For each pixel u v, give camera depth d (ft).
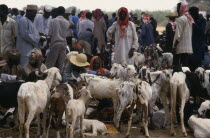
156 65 47.93
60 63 41.65
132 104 31.12
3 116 33.37
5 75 32.63
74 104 28.07
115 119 33.30
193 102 38.04
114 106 33.53
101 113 34.83
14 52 33.73
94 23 61.36
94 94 33.58
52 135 30.68
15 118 31.35
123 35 38.78
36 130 31.68
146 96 30.94
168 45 44.01
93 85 33.37
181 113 32.09
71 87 30.55
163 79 33.78
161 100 34.71
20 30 39.45
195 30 44.75
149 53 48.47
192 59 45.24
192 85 35.12
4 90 29.40
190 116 33.94
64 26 41.55
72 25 55.47
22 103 27.07
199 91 35.37
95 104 38.81
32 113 27.12
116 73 33.88
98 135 31.32
